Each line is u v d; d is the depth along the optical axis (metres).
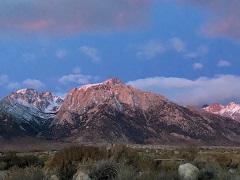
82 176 14.29
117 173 14.38
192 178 15.81
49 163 17.56
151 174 14.11
